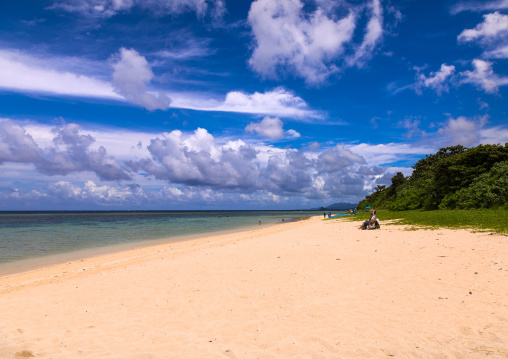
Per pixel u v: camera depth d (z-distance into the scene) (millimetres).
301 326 5227
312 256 11344
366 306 5984
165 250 18141
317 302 6387
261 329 5195
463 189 29516
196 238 26531
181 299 7039
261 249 14156
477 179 28672
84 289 8344
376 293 6707
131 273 10312
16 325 5738
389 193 57656
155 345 4746
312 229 25984
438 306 5715
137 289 8078
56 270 12922
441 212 26422
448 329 4754
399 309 5711
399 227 19484
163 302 6879
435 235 14297
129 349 4637
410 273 8055
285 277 8539
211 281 8539
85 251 19094
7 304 7121
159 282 8727
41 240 25688
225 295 7188
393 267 8805
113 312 6344
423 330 4781
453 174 31531
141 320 5824
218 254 13523
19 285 10062
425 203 34750
